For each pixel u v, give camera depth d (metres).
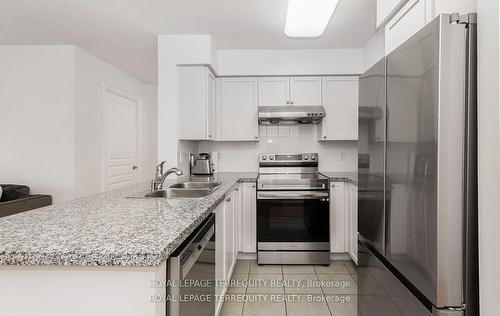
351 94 3.33
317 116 3.16
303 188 2.93
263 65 3.29
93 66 3.52
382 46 2.73
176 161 2.92
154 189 2.10
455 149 1.00
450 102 1.00
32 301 0.83
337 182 2.99
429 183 1.06
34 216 1.21
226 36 2.94
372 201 1.58
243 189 3.03
